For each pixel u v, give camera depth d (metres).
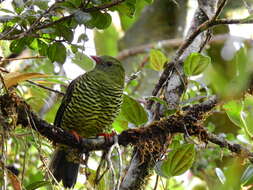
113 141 10.00
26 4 9.44
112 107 11.38
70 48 10.56
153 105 10.95
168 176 9.57
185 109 10.48
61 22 9.40
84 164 10.28
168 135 9.91
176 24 17.69
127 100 10.27
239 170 9.78
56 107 13.13
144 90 15.86
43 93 11.66
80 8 9.01
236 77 7.68
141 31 18.17
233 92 7.80
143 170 10.27
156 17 17.97
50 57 9.84
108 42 18.70
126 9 9.57
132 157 10.43
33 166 13.12
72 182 10.92
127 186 10.24
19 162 12.63
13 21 9.41
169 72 10.82
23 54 14.01
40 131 9.39
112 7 9.55
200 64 10.14
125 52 17.94
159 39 17.81
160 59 11.75
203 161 13.82
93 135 11.84
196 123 9.80
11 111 8.67
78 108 11.31
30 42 9.83
